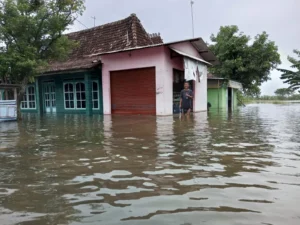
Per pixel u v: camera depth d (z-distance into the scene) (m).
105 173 2.96
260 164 3.27
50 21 10.71
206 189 2.42
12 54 9.55
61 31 11.27
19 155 3.93
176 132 6.24
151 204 2.11
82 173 2.97
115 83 13.62
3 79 10.98
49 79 16.88
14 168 3.22
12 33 9.97
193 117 10.99
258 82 26.25
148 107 12.61
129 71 13.08
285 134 5.84
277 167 3.13
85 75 13.84
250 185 2.52
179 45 12.95
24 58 9.83
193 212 1.95
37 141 5.18
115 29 15.79
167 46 11.80
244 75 25.22
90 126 7.83
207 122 8.73
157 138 5.34
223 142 4.84
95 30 16.95
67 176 2.87
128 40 14.17
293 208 2.00
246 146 4.44
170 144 4.65
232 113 13.80
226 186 2.49
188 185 2.54
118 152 4.04
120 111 13.55
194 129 6.80
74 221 1.83
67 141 5.12
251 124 8.05
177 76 13.90
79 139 5.34
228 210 1.98
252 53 24.22
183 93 11.45
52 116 13.21
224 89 20.89
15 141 5.21
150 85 12.47
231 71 24.81
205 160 3.49
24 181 2.72
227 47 24.56
